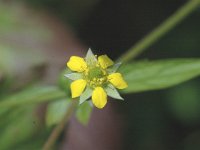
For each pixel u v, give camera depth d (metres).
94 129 0.20
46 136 0.19
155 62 0.15
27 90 0.16
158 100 0.25
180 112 0.24
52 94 0.15
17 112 0.19
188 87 0.24
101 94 0.13
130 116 0.25
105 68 0.13
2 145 0.19
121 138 0.20
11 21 0.22
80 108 0.15
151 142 0.24
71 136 0.20
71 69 0.13
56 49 0.22
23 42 0.22
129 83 0.15
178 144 0.25
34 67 0.21
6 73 0.20
